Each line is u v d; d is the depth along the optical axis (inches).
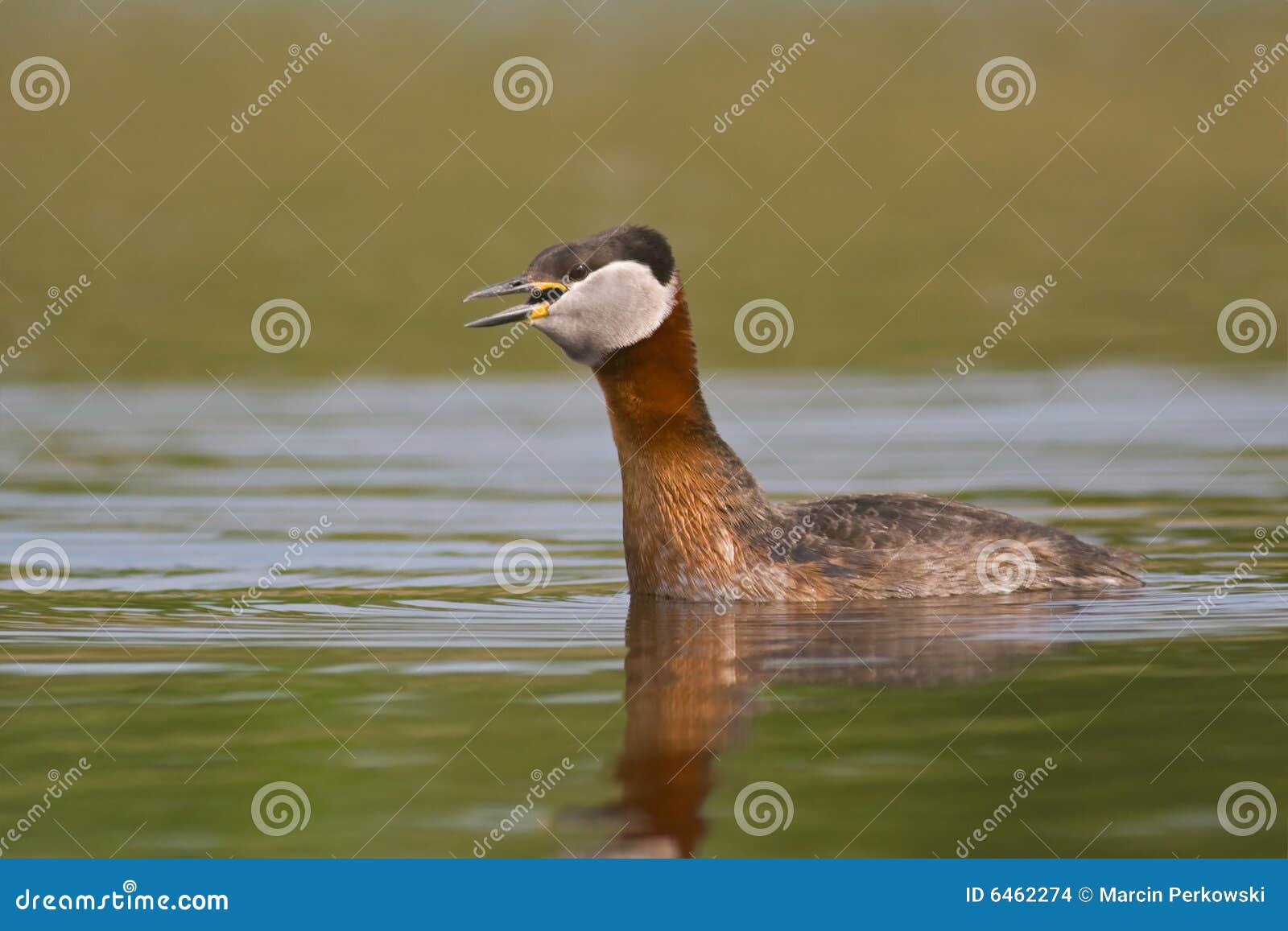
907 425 802.2
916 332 975.0
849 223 1210.0
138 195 1238.9
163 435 794.8
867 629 466.0
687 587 512.7
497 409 856.9
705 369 921.5
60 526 627.5
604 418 841.5
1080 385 868.0
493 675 422.0
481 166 1309.1
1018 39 1606.8
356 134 1360.7
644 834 315.6
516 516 654.5
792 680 415.5
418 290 1043.3
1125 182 1309.1
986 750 358.6
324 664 435.2
